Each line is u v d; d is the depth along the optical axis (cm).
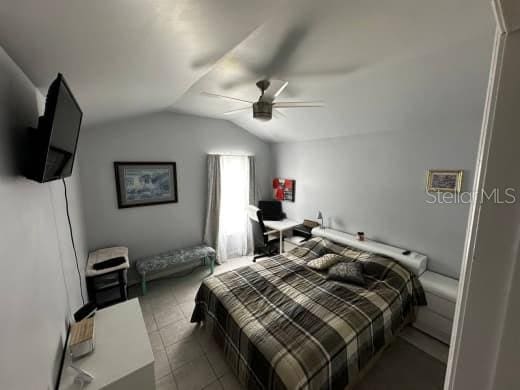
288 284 236
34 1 62
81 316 156
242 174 427
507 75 29
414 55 166
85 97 162
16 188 88
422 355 205
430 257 261
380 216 306
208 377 186
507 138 30
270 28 138
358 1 116
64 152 118
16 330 78
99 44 97
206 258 388
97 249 299
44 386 99
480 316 34
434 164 250
